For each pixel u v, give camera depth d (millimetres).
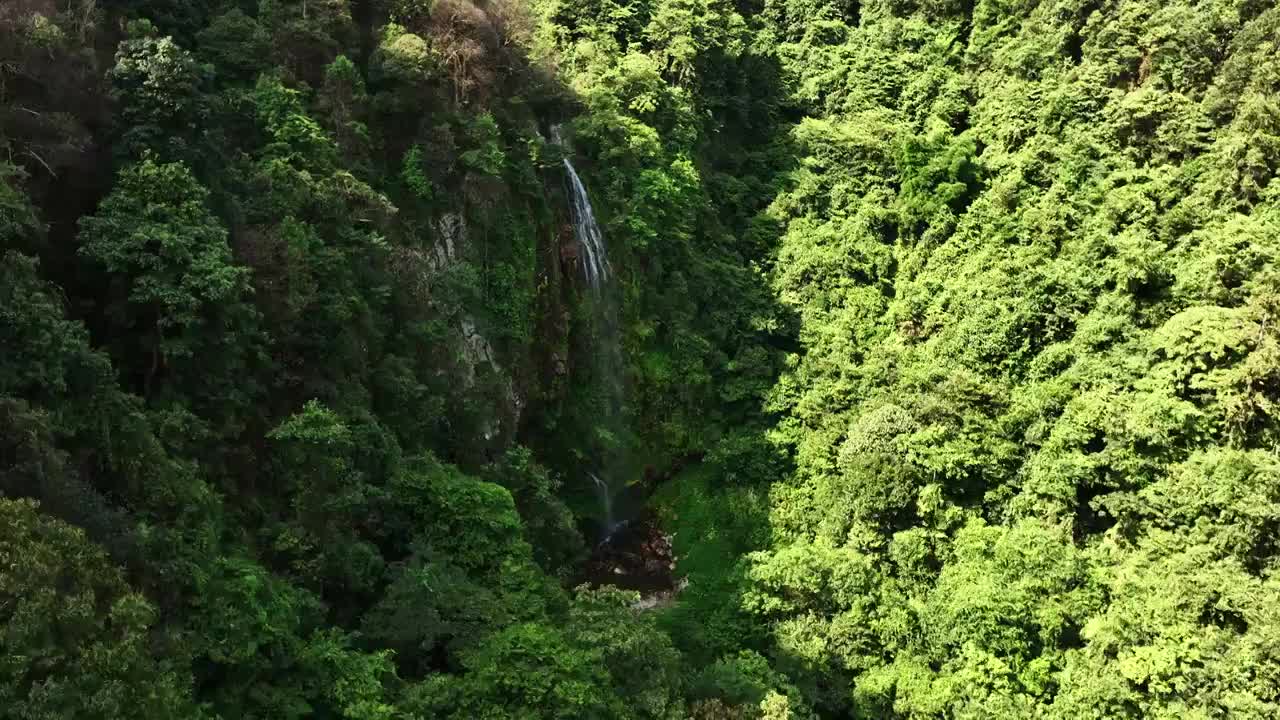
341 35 43188
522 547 32906
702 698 31797
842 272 57156
